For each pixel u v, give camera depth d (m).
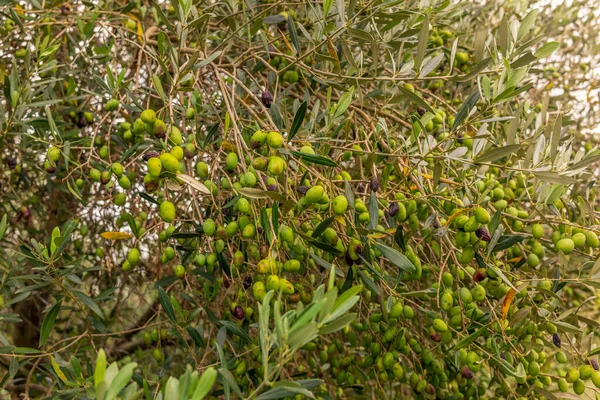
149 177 0.75
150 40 1.13
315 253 0.94
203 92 0.98
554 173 0.82
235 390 0.63
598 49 1.71
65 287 0.93
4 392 0.91
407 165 0.89
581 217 0.88
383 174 0.90
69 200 1.45
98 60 1.22
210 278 0.96
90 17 1.12
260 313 0.61
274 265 0.75
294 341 0.58
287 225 0.82
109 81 0.96
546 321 0.90
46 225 1.39
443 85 1.30
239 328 0.90
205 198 1.09
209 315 1.00
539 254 0.93
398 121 1.06
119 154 1.28
